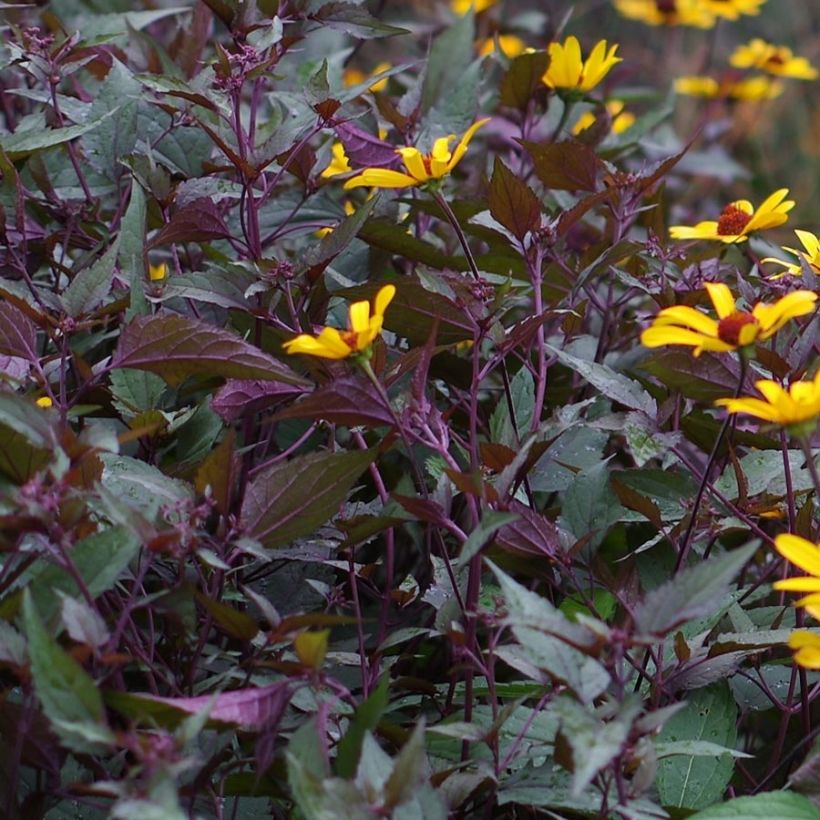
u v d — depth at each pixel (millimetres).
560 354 1305
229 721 1146
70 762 1246
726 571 1114
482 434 1443
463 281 1277
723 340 1190
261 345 1323
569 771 1138
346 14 1372
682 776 1272
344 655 1260
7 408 1152
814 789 1211
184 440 1337
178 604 1173
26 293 1320
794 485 1316
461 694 1285
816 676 1349
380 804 1109
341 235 1291
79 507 1139
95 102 1429
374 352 1238
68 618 1122
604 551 1374
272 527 1219
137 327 1229
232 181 1428
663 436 1266
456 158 1315
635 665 1254
